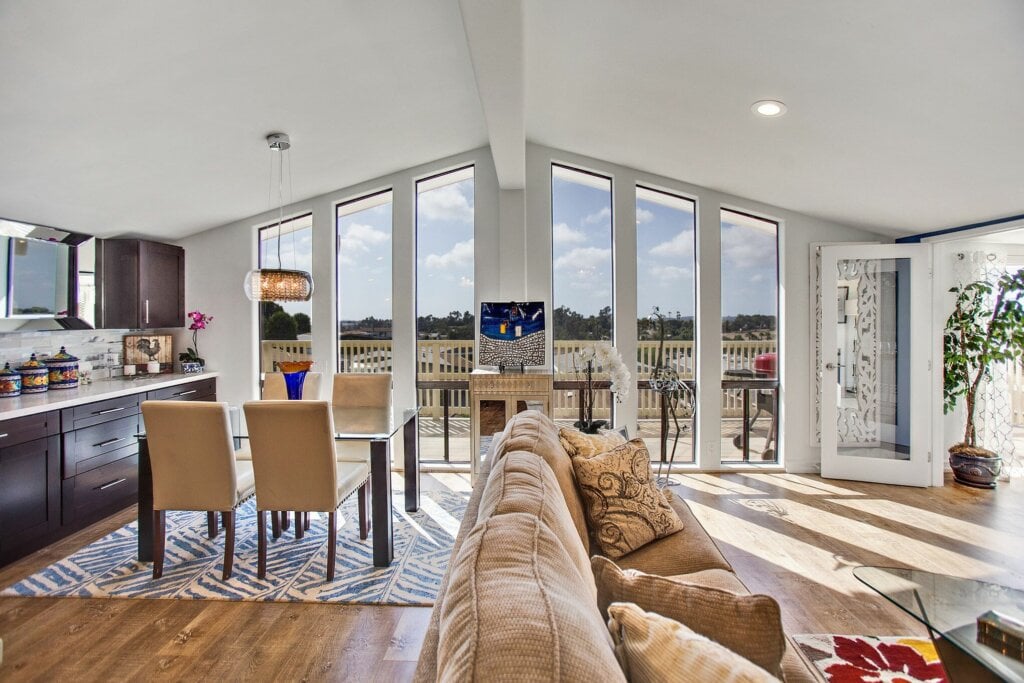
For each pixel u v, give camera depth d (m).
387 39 2.48
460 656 0.65
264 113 2.85
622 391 3.13
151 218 3.90
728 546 2.87
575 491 1.89
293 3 2.06
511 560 0.87
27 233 3.40
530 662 0.62
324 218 4.44
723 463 4.40
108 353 4.13
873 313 4.12
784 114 2.70
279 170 3.67
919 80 2.15
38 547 2.88
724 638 0.89
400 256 4.39
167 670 1.89
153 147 2.86
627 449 2.07
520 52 2.04
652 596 0.97
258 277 3.15
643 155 3.86
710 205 4.22
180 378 4.07
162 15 1.91
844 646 1.99
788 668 1.20
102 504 3.33
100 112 2.40
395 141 3.74
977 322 3.97
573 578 0.90
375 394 3.75
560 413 4.38
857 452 4.14
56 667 1.91
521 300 4.20
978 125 2.37
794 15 1.95
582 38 2.44
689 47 2.33
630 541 1.84
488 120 2.73
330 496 2.51
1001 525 3.15
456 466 4.46
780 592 2.39
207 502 2.53
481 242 4.32
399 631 2.13
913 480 3.93
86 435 3.20
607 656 0.68
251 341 4.50
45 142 2.52
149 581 2.52
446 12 2.34
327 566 2.53
